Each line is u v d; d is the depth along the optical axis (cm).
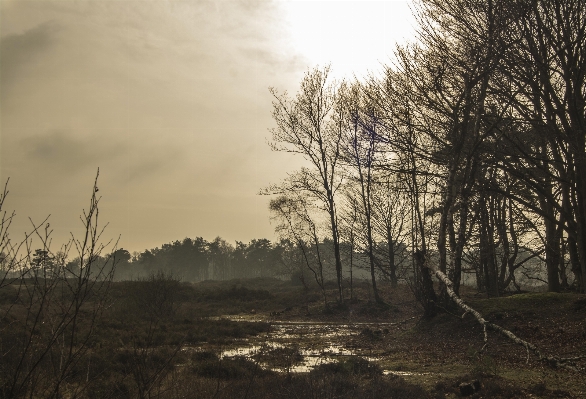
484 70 1565
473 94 1756
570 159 1620
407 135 1992
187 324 2316
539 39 1551
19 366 400
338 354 1570
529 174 1702
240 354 1520
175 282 2816
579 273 2220
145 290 2608
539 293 1819
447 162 1878
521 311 1678
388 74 1989
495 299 1861
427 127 1966
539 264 3005
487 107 1856
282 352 1496
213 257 14288
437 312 1934
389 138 2050
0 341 419
